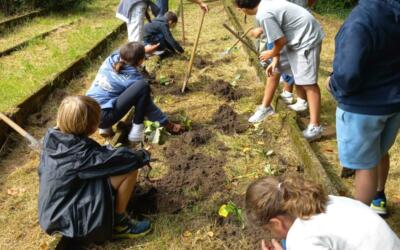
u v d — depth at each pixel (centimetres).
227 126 509
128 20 641
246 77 647
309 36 456
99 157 319
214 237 351
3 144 462
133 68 473
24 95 545
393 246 214
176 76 655
